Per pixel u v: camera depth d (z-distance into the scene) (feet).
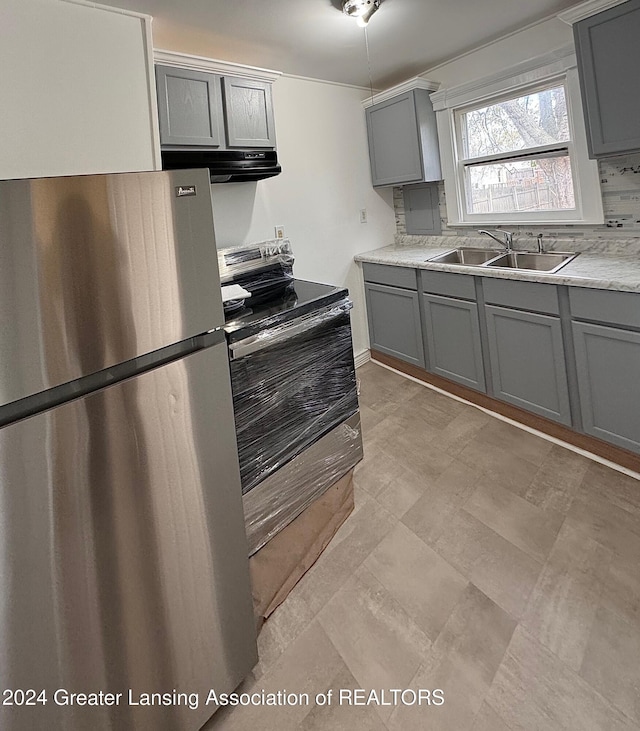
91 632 2.87
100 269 2.79
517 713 3.89
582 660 4.27
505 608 4.91
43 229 2.50
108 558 2.94
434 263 9.76
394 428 9.16
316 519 6.15
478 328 9.13
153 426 3.17
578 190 8.87
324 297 6.41
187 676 3.61
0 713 2.45
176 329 3.29
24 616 2.52
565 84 8.66
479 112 10.42
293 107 10.52
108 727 3.02
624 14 6.64
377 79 11.23
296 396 5.88
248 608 4.20
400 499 6.93
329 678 4.36
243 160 8.07
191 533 3.53
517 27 8.94
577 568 5.33
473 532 6.09
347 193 11.87
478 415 9.40
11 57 5.45
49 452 2.57
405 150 11.17
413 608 5.04
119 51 6.33
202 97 7.48
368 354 12.96
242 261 7.43
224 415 3.77
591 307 6.97
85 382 2.81
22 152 5.61
